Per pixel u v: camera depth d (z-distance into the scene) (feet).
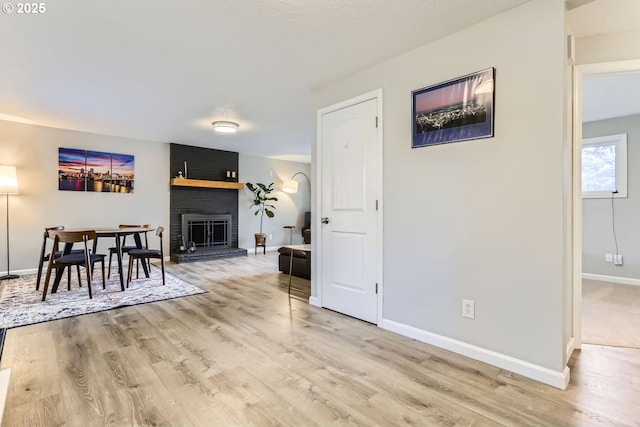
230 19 6.76
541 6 5.92
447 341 7.26
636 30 7.00
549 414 4.97
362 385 5.81
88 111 13.29
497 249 6.50
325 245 10.42
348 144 9.62
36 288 12.43
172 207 20.22
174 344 7.55
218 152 22.47
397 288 8.30
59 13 6.50
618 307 10.43
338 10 6.41
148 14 6.57
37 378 5.99
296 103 12.40
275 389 5.67
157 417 4.90
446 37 7.29
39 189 15.70
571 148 7.03
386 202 8.55
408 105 8.04
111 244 17.87
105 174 17.62
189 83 10.31
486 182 6.64
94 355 6.96
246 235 24.31
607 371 6.32
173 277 15.16
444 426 4.71
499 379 6.00
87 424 4.74
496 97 6.48
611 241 14.25
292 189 26.32
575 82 7.29
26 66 8.98
